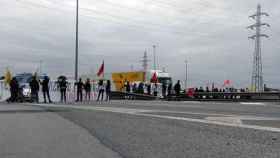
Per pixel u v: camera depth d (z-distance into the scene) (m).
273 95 38.88
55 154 7.90
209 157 7.47
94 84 39.81
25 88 32.00
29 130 11.22
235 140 9.30
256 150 8.05
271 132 10.49
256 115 16.42
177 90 43.53
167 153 7.91
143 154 7.85
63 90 33.03
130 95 47.31
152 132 10.77
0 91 33.41
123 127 11.82
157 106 23.41
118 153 8.00
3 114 16.06
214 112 18.06
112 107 21.84
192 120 13.59
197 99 42.84
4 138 9.81
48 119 14.12
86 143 9.15
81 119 14.07
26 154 7.90
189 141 9.27
